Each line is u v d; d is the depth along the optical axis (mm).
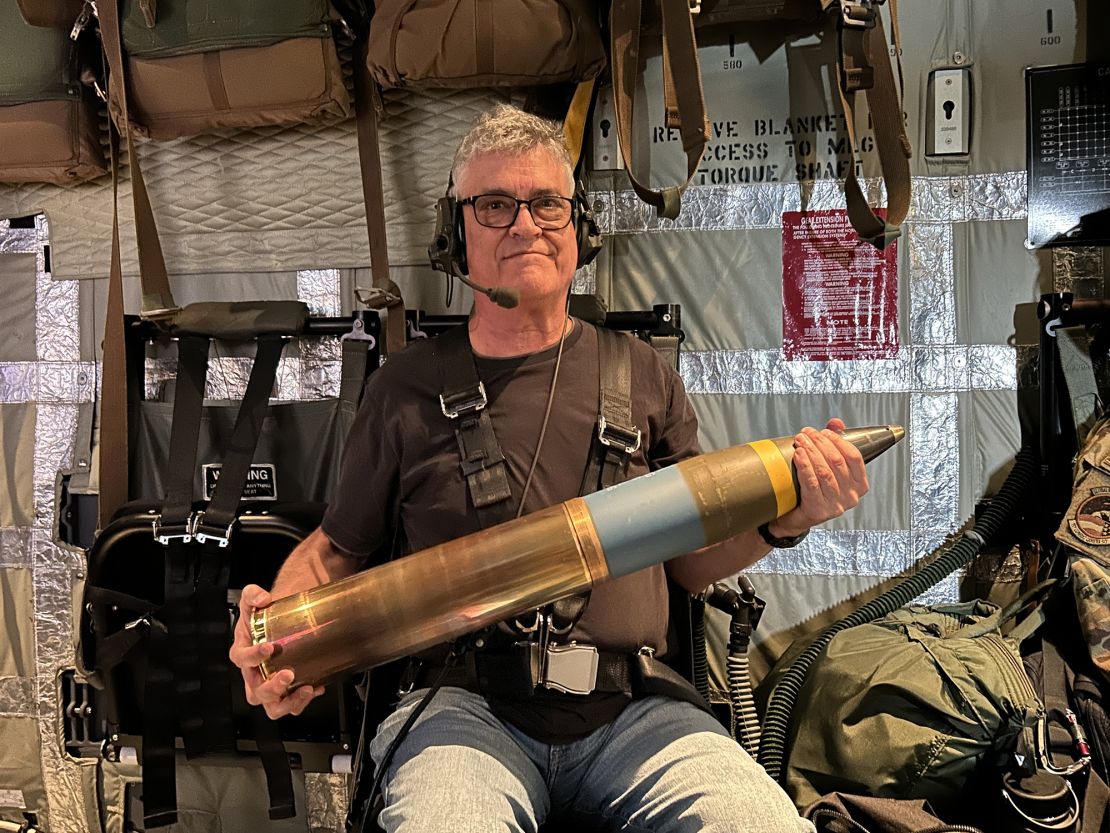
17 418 2023
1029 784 1358
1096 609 1479
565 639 1274
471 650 1297
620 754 1268
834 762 1479
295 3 1653
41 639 2008
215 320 1839
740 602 1681
